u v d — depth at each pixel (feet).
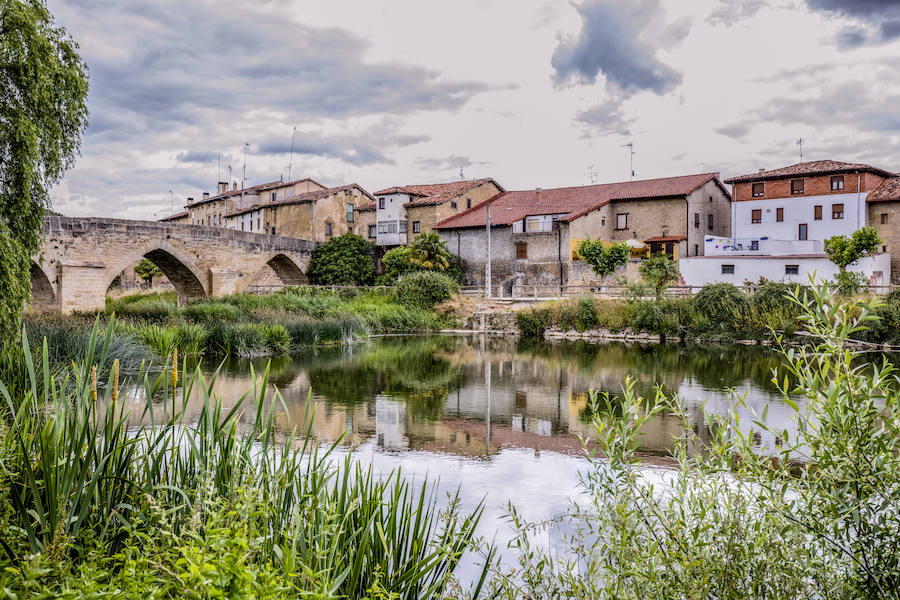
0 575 6.96
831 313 9.29
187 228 109.81
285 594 7.45
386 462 26.32
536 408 39.60
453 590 12.66
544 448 29.35
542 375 54.49
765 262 113.19
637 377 52.31
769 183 141.18
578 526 16.56
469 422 35.19
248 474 10.52
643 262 123.65
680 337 90.79
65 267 89.45
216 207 213.46
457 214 161.99
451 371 57.21
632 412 11.23
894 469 8.86
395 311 109.40
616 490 11.28
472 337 98.73
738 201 144.97
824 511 9.25
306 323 81.35
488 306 117.19
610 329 97.81
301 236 170.19
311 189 189.57
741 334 85.97
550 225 140.97
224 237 118.21
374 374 54.65
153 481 11.59
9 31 36.68
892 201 128.67
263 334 71.36
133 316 77.51
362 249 150.51
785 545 9.52
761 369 56.85
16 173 36.01
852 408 8.95
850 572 9.24
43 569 6.67
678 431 31.17
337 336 86.58
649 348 79.46
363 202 182.09
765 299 85.92
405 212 164.25
